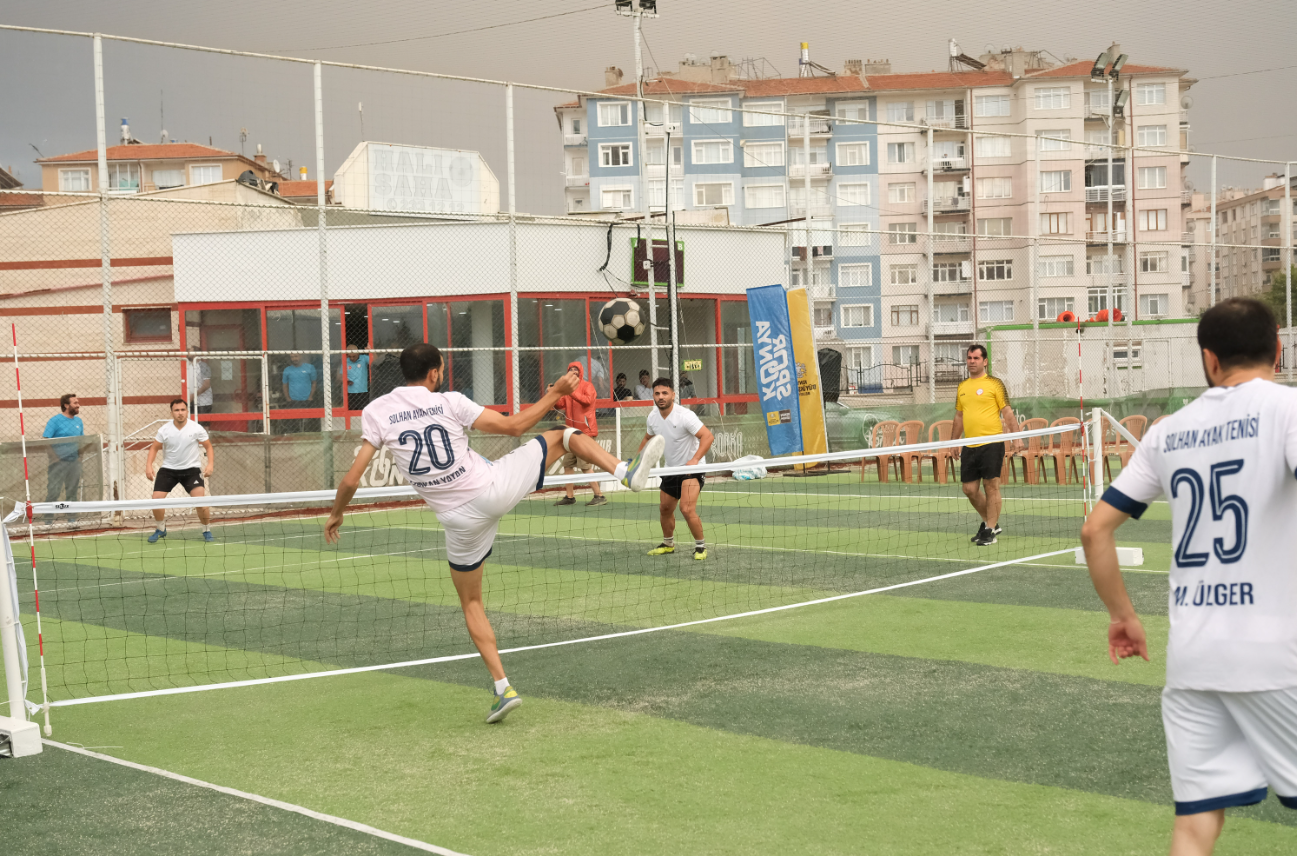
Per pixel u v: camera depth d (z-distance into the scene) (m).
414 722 5.34
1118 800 4.00
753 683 5.90
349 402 20.25
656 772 4.46
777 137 60.00
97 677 6.60
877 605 8.10
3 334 22.83
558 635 7.42
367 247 20.34
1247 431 2.61
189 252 20.52
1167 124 63.47
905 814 3.92
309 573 10.59
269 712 5.64
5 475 14.03
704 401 20.78
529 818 3.96
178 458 13.16
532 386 20.11
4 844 3.83
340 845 3.75
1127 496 2.85
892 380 23.81
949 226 63.19
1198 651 2.62
